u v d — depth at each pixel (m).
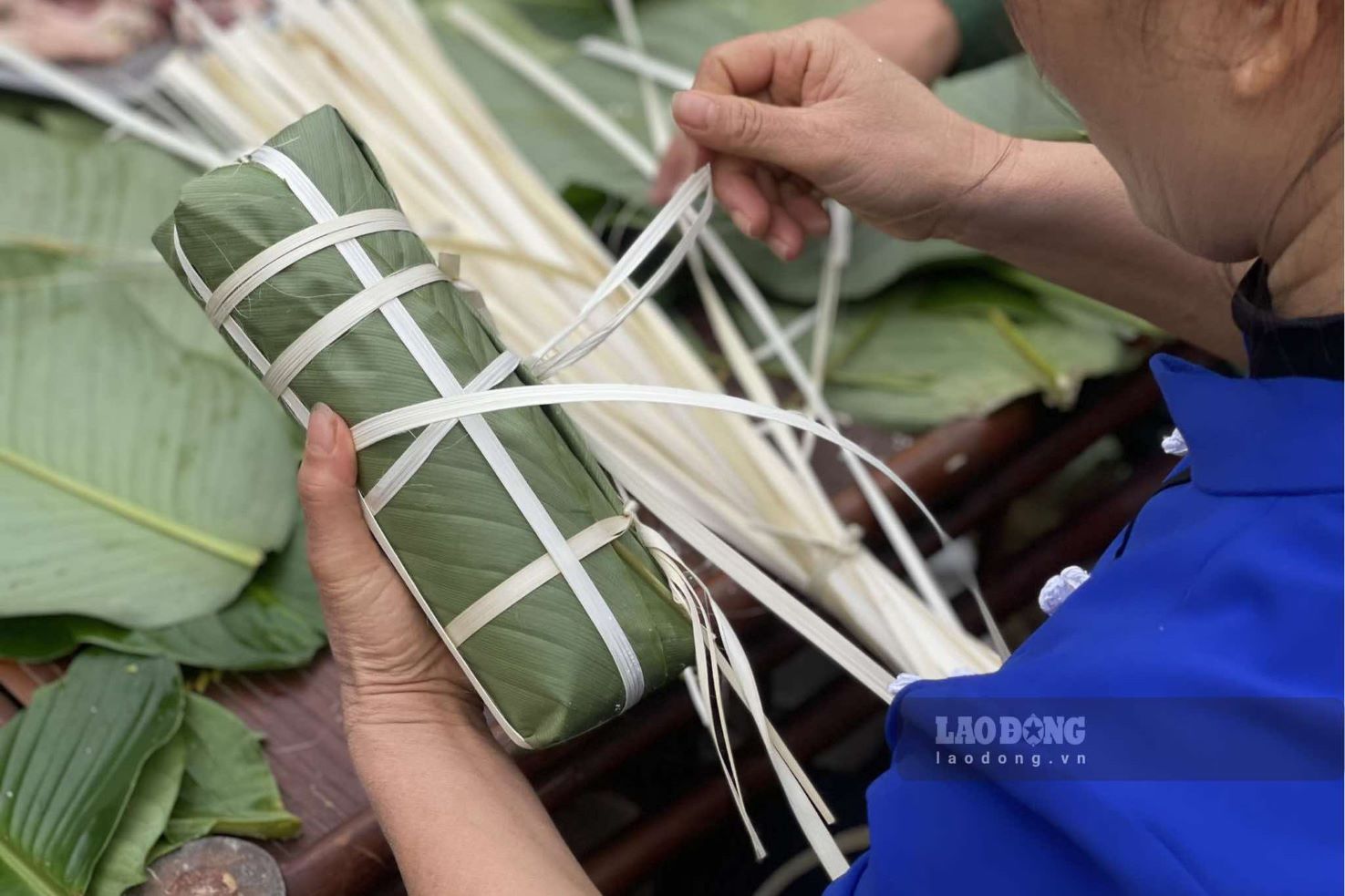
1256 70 0.40
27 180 1.06
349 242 0.59
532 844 0.57
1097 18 0.42
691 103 0.74
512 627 0.58
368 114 1.15
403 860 0.57
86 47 1.25
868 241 1.08
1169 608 0.44
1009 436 0.97
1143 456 1.45
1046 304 1.04
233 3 1.31
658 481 0.88
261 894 0.68
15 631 0.80
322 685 0.82
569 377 0.91
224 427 0.90
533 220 1.08
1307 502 0.42
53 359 0.91
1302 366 0.44
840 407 0.99
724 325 1.00
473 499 0.58
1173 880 0.40
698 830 0.88
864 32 1.01
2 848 0.67
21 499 0.84
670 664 0.62
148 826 0.70
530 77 1.27
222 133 1.16
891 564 0.96
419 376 0.58
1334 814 0.39
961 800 0.46
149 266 1.02
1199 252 0.50
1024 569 1.02
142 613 0.80
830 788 1.18
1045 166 0.78
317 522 0.59
